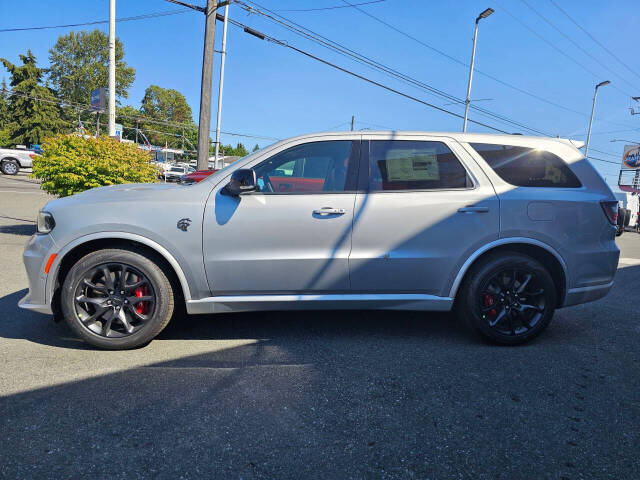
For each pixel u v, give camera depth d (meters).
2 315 3.98
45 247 3.17
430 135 3.58
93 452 2.02
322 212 3.31
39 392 2.58
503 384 2.83
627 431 2.31
